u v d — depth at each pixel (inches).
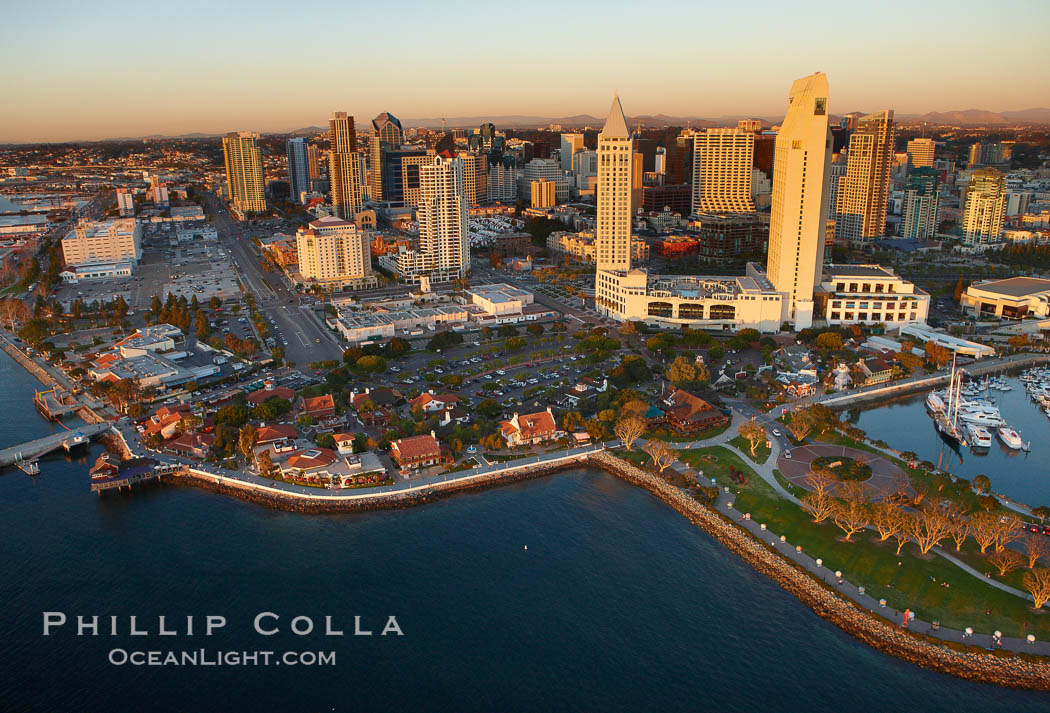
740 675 7440.9
